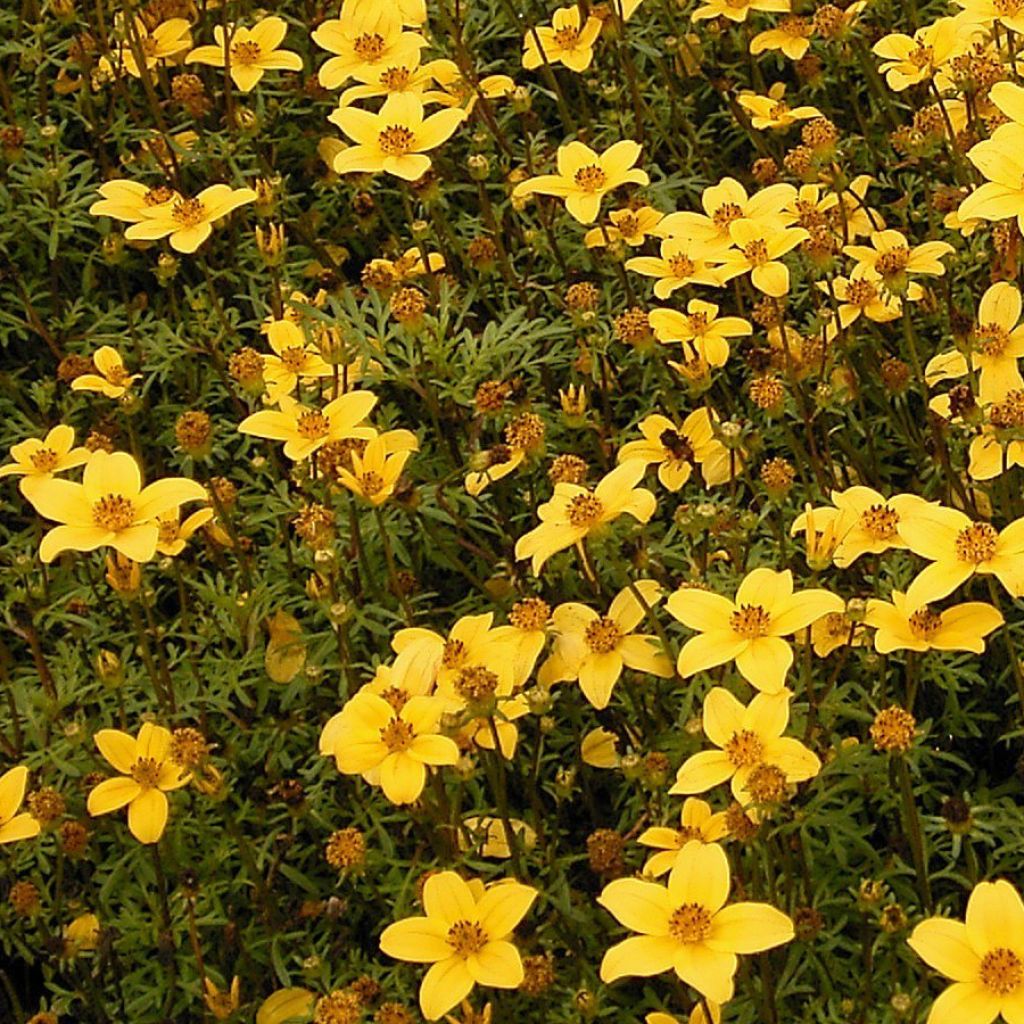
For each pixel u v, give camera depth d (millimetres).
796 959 978
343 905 989
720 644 963
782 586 972
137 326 1197
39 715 1074
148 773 993
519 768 1049
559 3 1282
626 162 1130
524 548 1001
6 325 1192
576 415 1087
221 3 1273
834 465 1130
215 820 1052
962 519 973
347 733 966
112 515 993
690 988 979
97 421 1176
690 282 1112
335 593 1031
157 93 1271
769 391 1069
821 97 1269
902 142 1144
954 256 1127
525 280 1192
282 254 1142
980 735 1046
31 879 1043
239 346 1178
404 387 1152
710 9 1227
